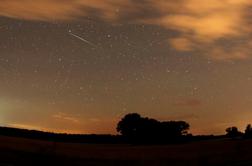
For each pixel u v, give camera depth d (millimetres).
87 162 26625
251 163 25438
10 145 28906
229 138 37312
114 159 27828
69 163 25891
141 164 26594
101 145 36031
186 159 27188
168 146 33250
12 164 24266
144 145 36625
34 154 26641
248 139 34312
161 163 26672
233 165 25047
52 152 27703
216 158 26891
